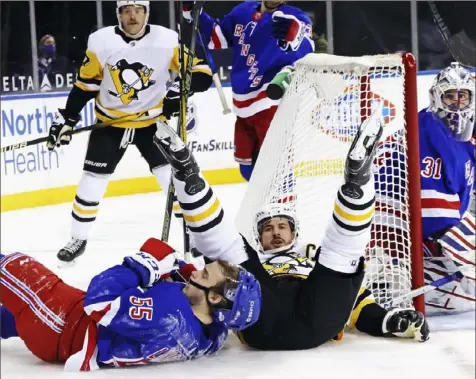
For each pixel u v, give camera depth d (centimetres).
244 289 778
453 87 959
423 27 2427
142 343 777
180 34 1048
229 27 1435
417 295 942
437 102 976
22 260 819
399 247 1002
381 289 981
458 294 998
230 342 883
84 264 1334
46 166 1973
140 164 2106
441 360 812
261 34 1398
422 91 2366
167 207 1009
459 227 974
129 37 1308
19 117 1925
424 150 980
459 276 958
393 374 775
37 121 1961
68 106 1330
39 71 2147
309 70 1130
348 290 829
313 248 938
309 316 830
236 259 838
